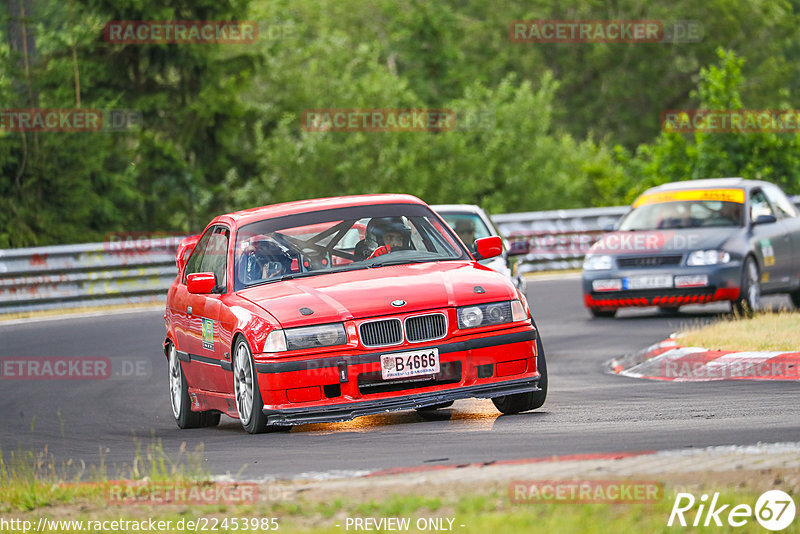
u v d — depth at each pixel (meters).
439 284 31.88
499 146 138.75
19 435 37.97
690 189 64.94
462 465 23.30
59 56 124.81
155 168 130.88
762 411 30.33
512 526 18.19
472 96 144.12
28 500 23.91
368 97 138.50
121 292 83.75
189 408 37.62
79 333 66.75
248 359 31.66
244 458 27.84
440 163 132.88
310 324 30.73
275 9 171.12
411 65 181.25
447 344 30.89
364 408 30.34
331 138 132.00
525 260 97.19
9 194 112.12
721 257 59.62
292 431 32.47
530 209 137.38
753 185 64.62
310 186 130.38
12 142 111.25
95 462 29.95
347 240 34.78
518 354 31.69
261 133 132.12
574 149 153.38
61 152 113.31
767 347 42.59
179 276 40.69
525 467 22.52
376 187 129.38
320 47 149.00
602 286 62.31
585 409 33.25
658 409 32.28
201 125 133.25
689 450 23.59
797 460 21.72
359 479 22.92
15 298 79.19
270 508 21.12
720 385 37.53
